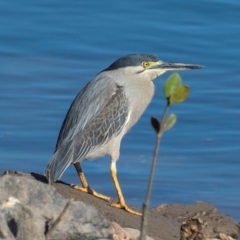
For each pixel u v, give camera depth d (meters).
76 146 12.62
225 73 20.55
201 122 18.27
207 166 16.52
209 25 22.98
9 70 20.42
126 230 9.34
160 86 19.19
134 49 21.86
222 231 11.77
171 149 17.06
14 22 22.89
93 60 21.20
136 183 15.57
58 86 19.69
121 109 13.14
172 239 10.66
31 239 7.35
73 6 23.89
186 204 13.72
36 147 17.11
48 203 7.73
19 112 18.50
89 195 12.25
